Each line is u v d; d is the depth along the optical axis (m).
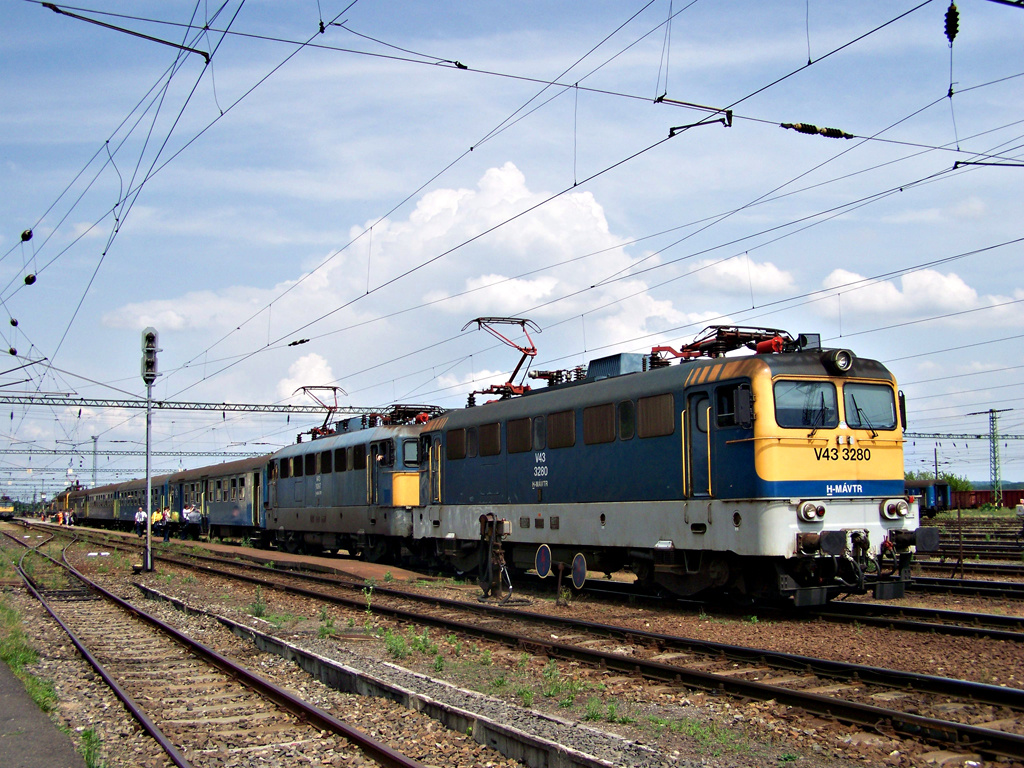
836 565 13.80
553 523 18.28
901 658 10.55
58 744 7.45
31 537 55.88
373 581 21.48
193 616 16.47
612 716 8.28
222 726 8.51
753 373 13.88
